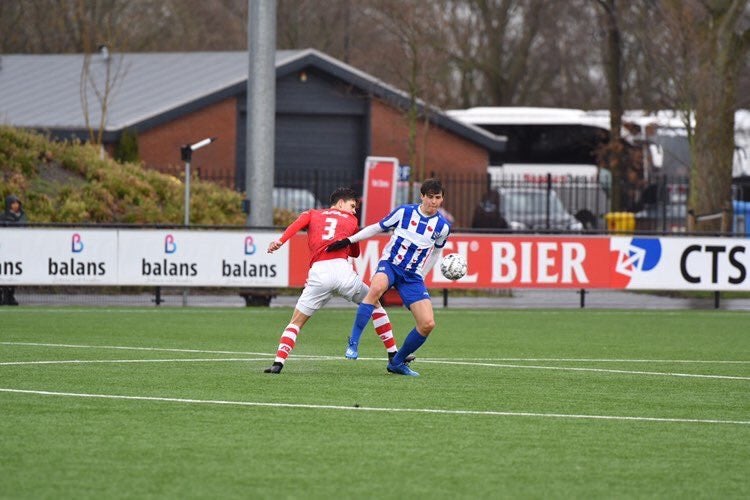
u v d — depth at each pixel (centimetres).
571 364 4738
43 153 10038
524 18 17675
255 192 7925
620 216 11656
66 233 7275
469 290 8706
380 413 3391
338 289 4197
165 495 2419
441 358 4878
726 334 6200
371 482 2552
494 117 15162
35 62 15162
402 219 4097
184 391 3734
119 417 3259
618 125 13150
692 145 10462
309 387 3866
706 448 2994
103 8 17438
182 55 14812
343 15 18550
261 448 2877
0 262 7231
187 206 8094
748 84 14100
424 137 12725
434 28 13975
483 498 2438
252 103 7925
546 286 7631
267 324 6281
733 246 7788
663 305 8281
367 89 13938
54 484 2498
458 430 3155
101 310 7081
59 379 3975
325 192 12925
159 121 12475
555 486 2553
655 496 2495
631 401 3744
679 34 10462
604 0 12619
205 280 7394
